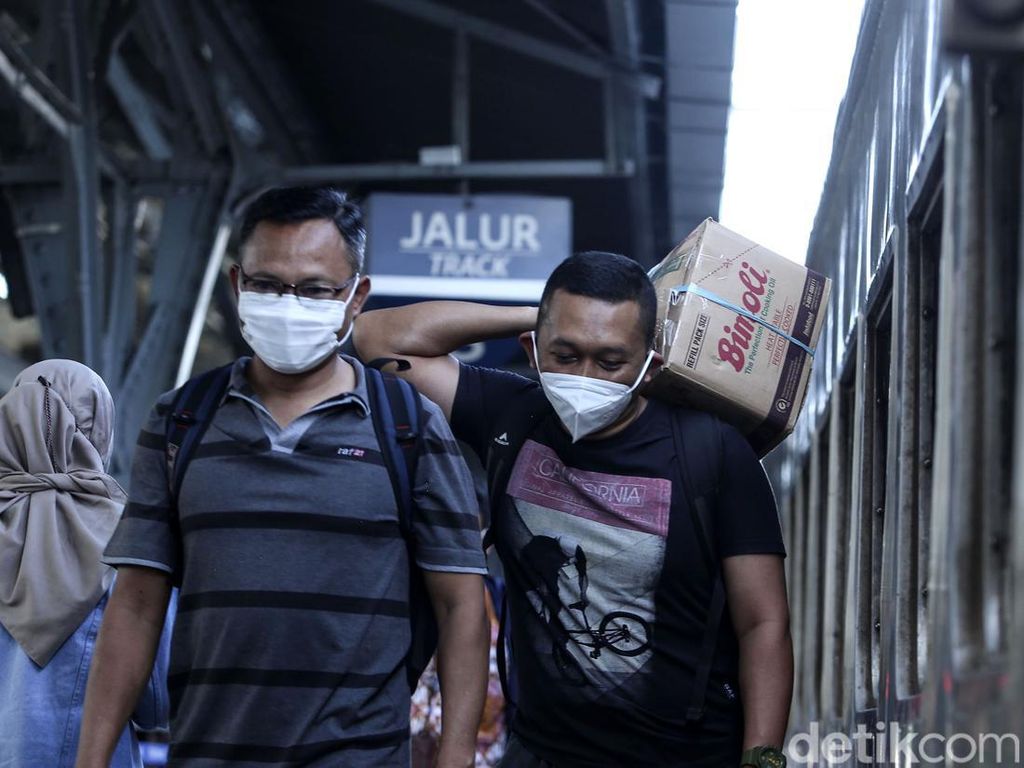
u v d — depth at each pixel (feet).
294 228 8.28
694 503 8.70
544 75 35.78
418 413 8.55
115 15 31.37
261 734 7.98
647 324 8.68
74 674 10.48
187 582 8.31
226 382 8.59
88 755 8.35
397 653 8.32
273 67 36.04
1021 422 5.57
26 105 29.73
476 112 40.06
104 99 33.14
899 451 9.00
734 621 8.84
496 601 15.34
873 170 11.38
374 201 32.14
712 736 8.80
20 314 31.86
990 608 6.16
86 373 11.49
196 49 32.14
